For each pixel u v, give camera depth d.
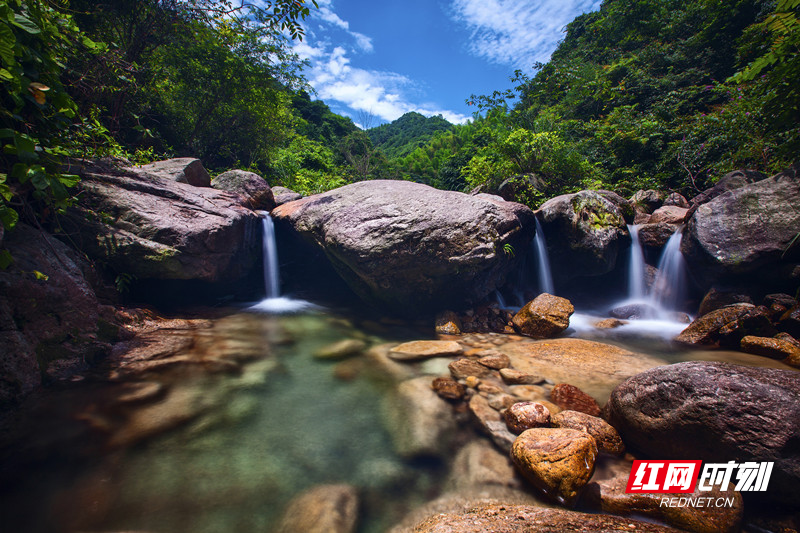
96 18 6.40
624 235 7.01
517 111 13.02
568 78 15.97
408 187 6.41
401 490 2.15
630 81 16.25
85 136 4.35
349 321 5.54
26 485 1.96
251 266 6.58
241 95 11.63
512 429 2.72
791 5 4.21
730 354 4.30
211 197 6.05
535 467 2.11
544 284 7.19
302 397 3.21
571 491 1.97
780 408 1.99
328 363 3.95
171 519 1.85
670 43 17.97
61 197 2.28
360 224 5.53
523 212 6.41
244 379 3.44
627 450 2.51
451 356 4.21
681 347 4.68
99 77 4.95
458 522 1.81
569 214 6.71
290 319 5.45
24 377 2.66
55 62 2.79
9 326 2.67
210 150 12.78
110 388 2.98
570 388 3.24
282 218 7.09
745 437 2.01
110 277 4.51
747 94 8.24
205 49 10.28
